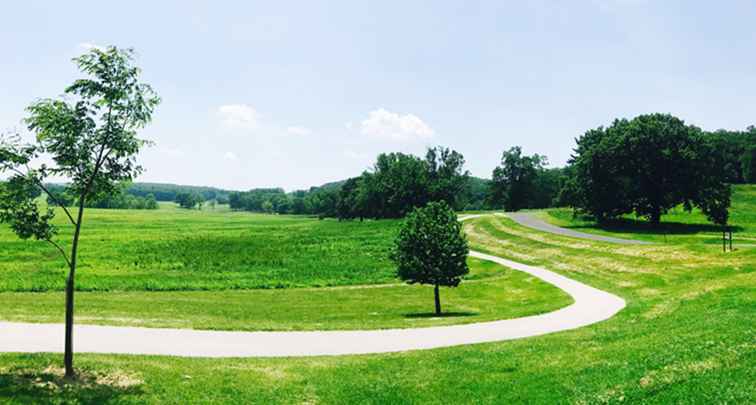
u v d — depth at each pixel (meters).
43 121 12.21
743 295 21.50
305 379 13.88
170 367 14.53
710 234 60.41
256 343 18.31
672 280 33.06
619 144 71.44
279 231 92.75
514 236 67.25
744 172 127.44
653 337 15.58
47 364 14.13
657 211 71.69
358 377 14.02
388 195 124.75
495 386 12.66
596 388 11.36
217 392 12.78
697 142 70.75
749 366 11.05
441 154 131.25
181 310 26.39
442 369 14.45
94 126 12.86
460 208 133.38
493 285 39.78
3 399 11.10
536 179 139.12
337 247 63.97
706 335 14.30
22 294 31.41
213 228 102.75
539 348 16.23
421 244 30.11
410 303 33.03
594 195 73.88
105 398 11.80
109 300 29.38
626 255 43.88
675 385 10.70
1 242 62.75
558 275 41.25
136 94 13.02
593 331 18.94
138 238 75.06
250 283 39.34
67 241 67.81
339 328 21.11
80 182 13.11
